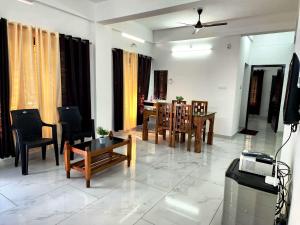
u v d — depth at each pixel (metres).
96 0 4.12
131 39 5.81
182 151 4.27
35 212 2.13
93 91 4.56
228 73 5.41
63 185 2.70
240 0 3.77
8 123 3.20
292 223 1.39
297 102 1.37
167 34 6.20
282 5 4.03
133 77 5.96
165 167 3.42
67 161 2.85
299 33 1.78
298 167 1.39
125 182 2.86
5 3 3.09
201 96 5.93
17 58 3.24
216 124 5.71
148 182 2.88
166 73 6.55
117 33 5.34
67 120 3.79
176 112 4.38
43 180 2.81
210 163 3.64
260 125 7.50
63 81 3.93
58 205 2.27
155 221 2.07
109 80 4.82
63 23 3.88
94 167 2.91
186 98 6.21
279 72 6.33
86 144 3.03
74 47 4.05
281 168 2.07
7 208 2.18
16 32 3.18
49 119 3.79
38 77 3.58
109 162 3.12
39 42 3.54
